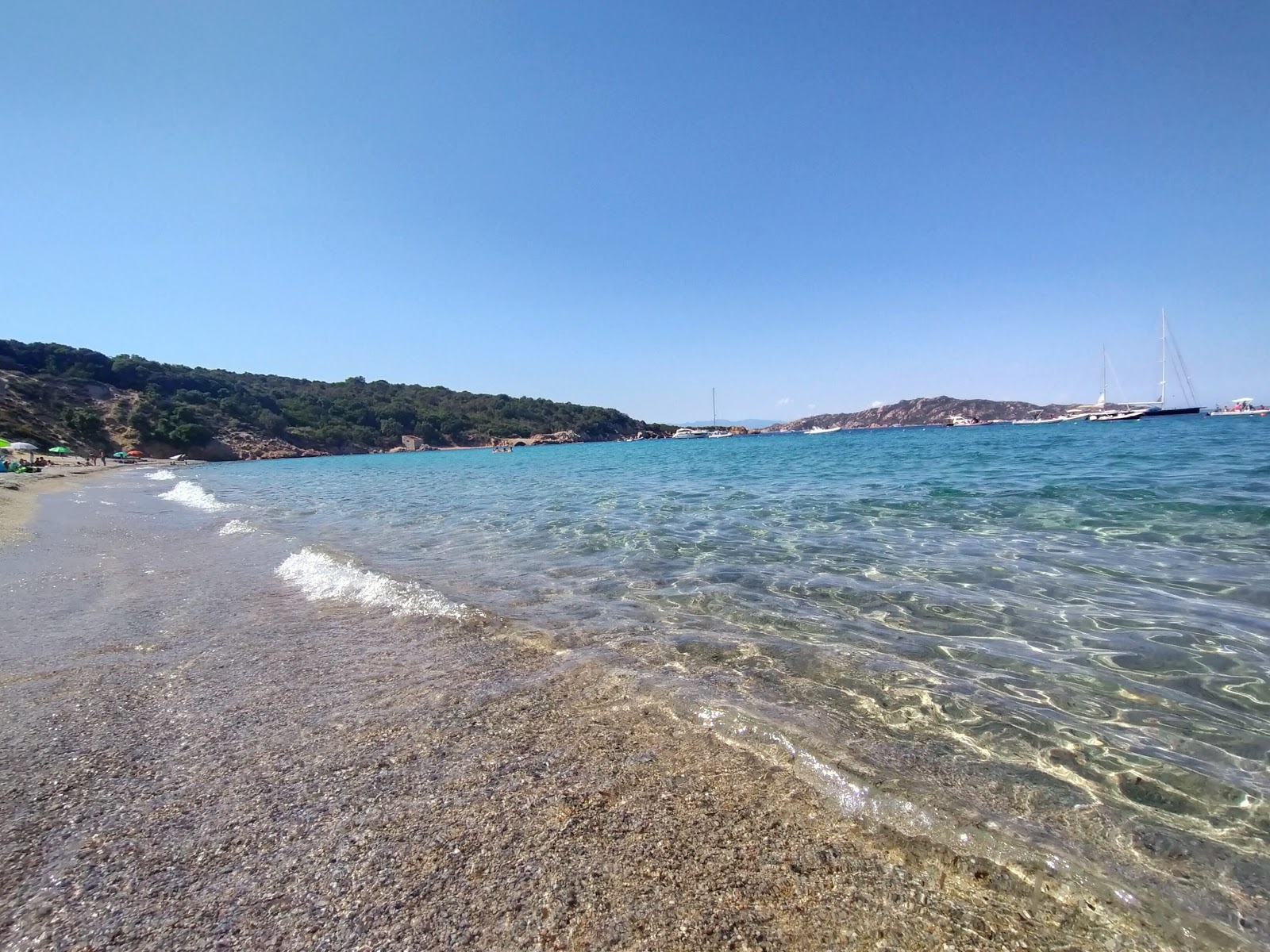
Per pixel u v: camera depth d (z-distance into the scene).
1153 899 2.19
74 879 2.29
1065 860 2.38
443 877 2.29
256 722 3.64
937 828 2.56
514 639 5.11
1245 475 14.15
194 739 3.43
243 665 4.62
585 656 4.66
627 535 10.25
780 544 8.86
